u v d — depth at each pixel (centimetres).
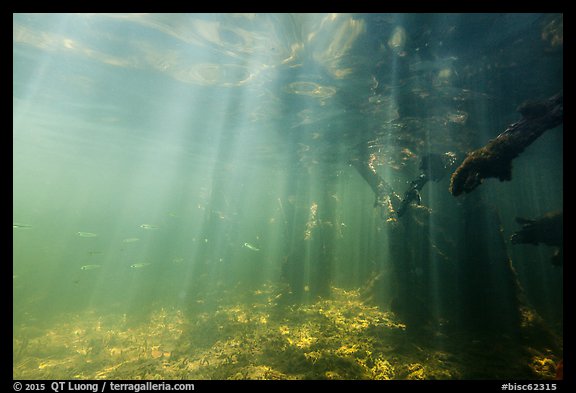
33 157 3688
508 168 649
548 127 607
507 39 889
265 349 1038
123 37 1129
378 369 891
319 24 992
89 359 1031
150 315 1559
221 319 1389
